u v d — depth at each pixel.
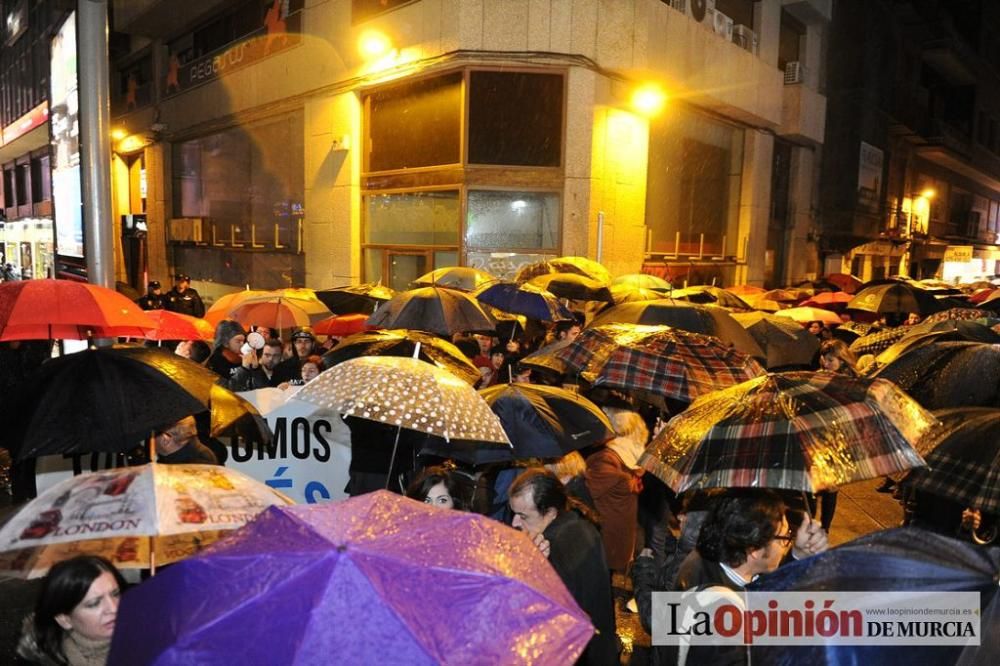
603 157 14.43
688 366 4.55
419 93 14.68
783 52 21.31
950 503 4.14
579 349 5.12
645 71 14.59
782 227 22.20
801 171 22.41
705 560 2.89
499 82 13.73
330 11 16.20
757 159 19.83
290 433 5.53
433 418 3.47
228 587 1.78
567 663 1.92
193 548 3.01
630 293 9.29
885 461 2.92
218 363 7.78
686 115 17.56
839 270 25.19
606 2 13.91
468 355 8.20
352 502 2.25
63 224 19.64
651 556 3.75
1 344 8.30
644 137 15.47
